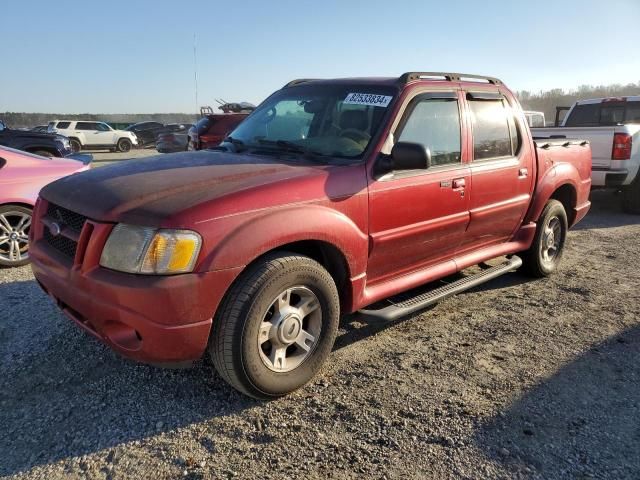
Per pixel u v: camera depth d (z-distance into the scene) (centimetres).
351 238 330
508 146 470
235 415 296
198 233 267
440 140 400
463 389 325
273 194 298
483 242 463
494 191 446
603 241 720
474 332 410
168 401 309
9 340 379
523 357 369
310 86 437
